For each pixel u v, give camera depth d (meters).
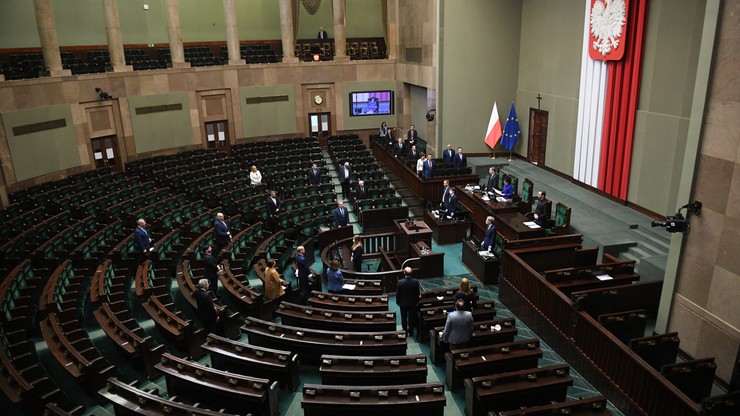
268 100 25.98
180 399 7.82
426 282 13.28
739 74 8.00
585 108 17.00
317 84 26.73
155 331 10.17
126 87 21.89
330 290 11.19
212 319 9.49
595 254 12.35
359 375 7.71
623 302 10.36
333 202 17.52
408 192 19.86
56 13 22.86
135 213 15.32
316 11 28.86
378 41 29.61
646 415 7.71
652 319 10.77
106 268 11.33
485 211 15.34
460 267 14.16
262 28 28.78
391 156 22.45
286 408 8.02
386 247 15.12
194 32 27.27
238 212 16.61
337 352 8.65
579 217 15.09
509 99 21.94
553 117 19.09
